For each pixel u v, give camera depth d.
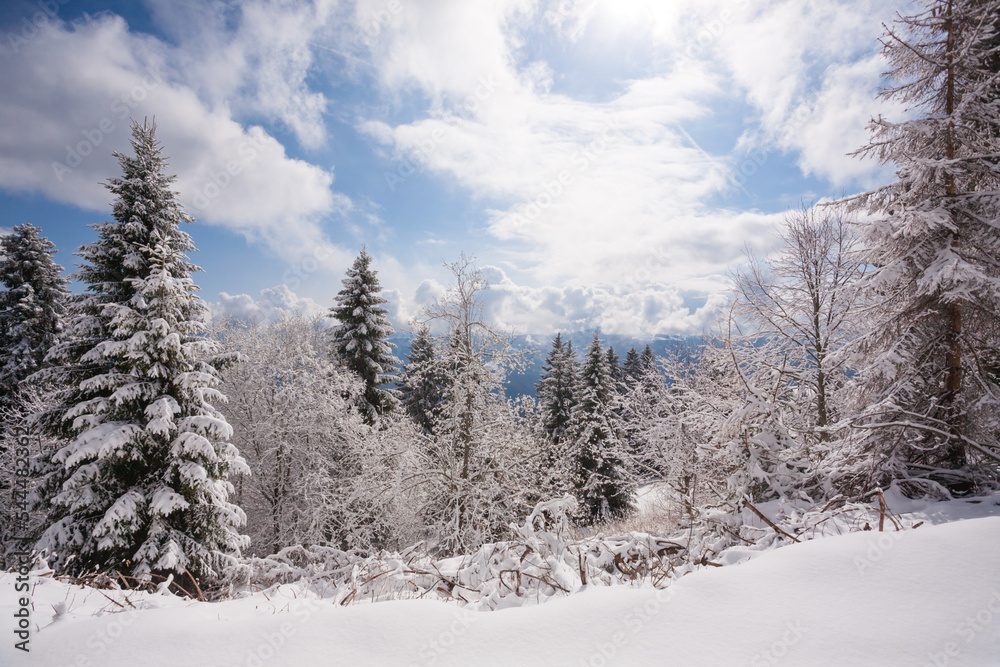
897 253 7.08
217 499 9.55
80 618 3.17
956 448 6.34
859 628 2.35
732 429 6.81
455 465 13.17
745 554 4.08
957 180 6.76
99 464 8.66
